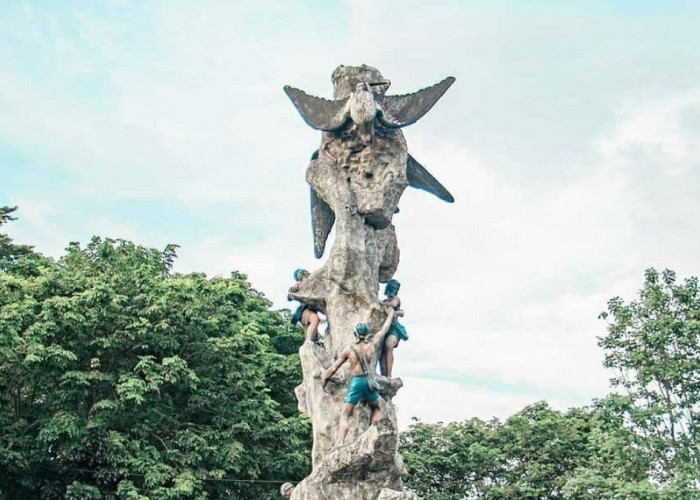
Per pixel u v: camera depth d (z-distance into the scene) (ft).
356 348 53.31
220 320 100.01
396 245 64.23
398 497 49.42
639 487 67.31
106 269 97.45
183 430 89.56
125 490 81.76
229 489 92.73
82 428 81.71
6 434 82.89
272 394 107.24
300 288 60.59
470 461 112.68
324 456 53.31
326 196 62.13
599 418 73.26
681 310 73.77
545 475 107.86
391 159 62.64
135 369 85.61
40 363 83.56
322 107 63.05
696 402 71.00
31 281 91.56
